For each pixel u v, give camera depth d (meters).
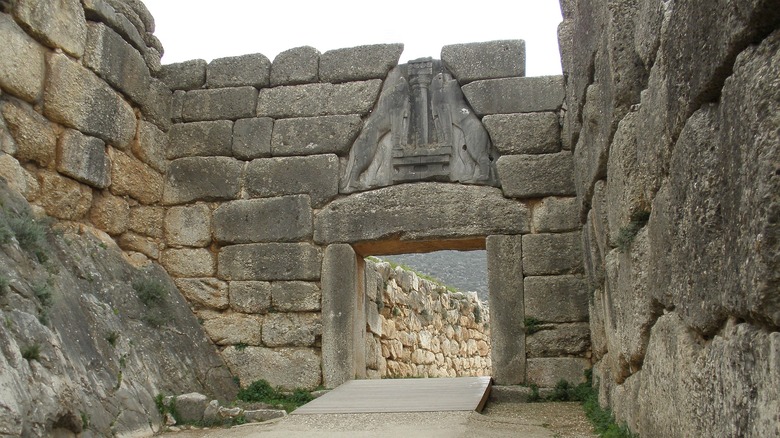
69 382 5.73
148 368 7.59
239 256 9.80
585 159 7.44
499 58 9.80
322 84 10.12
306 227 9.71
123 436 6.14
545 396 8.81
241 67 10.35
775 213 2.51
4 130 7.27
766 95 2.56
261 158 10.05
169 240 9.95
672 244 3.97
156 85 10.03
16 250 6.37
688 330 3.87
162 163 10.09
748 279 2.72
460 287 28.17
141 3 9.90
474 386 8.59
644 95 4.67
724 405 3.16
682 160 3.68
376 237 9.52
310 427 6.65
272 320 9.59
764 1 2.59
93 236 8.48
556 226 9.23
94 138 8.51
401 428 6.41
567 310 9.04
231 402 8.76
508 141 9.53
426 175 9.62
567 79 8.91
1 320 5.24
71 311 6.73
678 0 3.68
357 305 9.70
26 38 7.60
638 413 5.15
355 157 9.84
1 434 4.41
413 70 9.98
